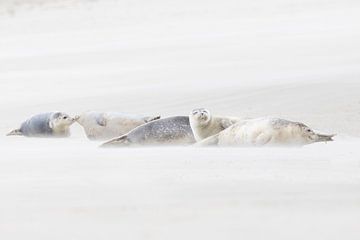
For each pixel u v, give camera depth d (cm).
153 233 1758
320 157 3158
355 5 14600
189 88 6638
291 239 1702
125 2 19250
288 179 2520
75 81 7756
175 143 3931
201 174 2631
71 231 1795
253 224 1833
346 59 8112
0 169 2861
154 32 13050
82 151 3403
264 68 7875
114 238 1725
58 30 15025
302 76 6944
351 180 2512
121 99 6347
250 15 14688
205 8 16550
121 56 9762
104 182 2467
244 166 2842
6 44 12862
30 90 7312
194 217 1919
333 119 4934
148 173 2658
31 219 1945
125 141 3850
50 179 2566
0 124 5531
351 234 1747
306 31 11244
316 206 2059
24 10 19525
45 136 4731
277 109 5388
